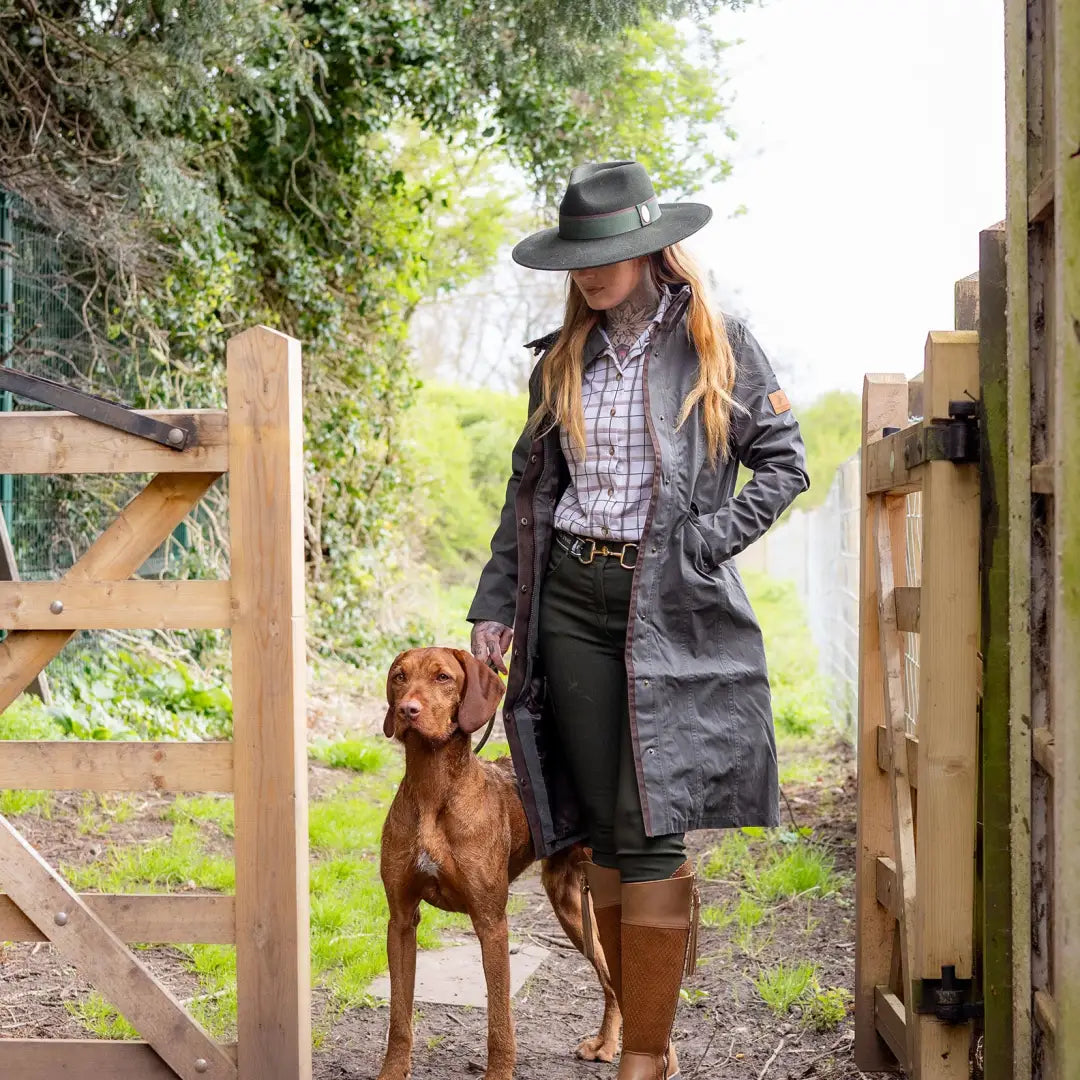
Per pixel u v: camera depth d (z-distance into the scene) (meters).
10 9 6.20
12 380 2.58
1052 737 1.89
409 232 10.28
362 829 5.28
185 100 6.89
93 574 2.62
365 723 7.93
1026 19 1.98
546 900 4.59
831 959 3.75
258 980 2.58
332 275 9.74
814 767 6.79
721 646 2.65
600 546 2.65
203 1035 2.59
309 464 9.75
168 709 7.10
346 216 9.63
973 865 2.29
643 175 2.73
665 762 2.53
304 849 2.64
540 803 2.77
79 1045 2.64
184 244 7.89
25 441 2.60
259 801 2.58
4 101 6.71
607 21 5.83
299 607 2.62
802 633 13.77
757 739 2.64
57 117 6.87
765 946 3.90
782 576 20.42
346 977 3.56
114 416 2.57
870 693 2.96
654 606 2.56
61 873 4.39
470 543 18.36
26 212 7.12
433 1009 3.44
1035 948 1.98
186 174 7.78
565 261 2.60
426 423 13.02
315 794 6.02
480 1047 3.18
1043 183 1.89
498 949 2.80
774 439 2.70
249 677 2.58
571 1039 3.26
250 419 2.57
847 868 4.78
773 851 4.91
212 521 8.49
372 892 4.32
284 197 9.16
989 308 2.10
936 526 2.29
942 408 2.29
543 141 9.20
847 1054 3.05
